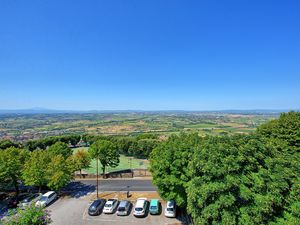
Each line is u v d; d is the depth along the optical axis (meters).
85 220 24.62
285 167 15.34
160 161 23.12
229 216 13.98
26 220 12.86
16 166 31.98
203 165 15.93
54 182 30.47
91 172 50.75
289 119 26.98
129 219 24.72
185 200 22.12
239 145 16.80
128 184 38.25
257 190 14.35
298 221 13.45
